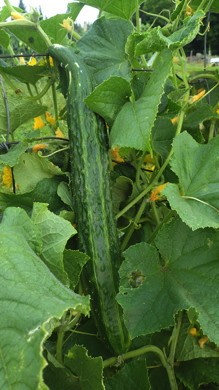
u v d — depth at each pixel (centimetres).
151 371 44
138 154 46
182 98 48
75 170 38
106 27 43
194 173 39
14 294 23
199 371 43
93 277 37
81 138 38
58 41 52
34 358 20
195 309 33
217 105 50
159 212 47
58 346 37
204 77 50
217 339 32
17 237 28
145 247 37
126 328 36
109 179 39
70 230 33
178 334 42
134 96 40
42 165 42
